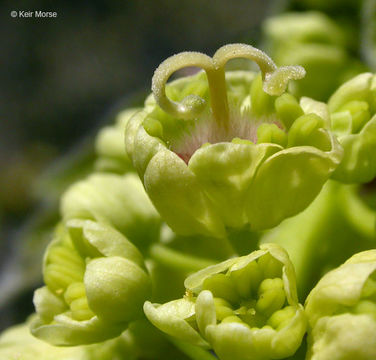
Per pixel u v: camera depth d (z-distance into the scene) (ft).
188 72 0.20
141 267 0.15
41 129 0.49
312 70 0.20
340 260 0.17
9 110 0.49
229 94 0.15
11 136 0.48
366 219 0.17
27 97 0.49
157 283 0.16
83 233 0.15
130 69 0.50
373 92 0.15
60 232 0.17
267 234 0.17
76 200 0.17
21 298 0.22
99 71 0.50
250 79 0.15
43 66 0.50
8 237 0.38
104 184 0.17
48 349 0.16
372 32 0.20
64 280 0.15
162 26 0.51
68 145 0.48
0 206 0.39
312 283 0.17
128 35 0.51
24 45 0.50
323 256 0.17
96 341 0.15
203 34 0.51
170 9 0.51
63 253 0.16
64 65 0.50
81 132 0.49
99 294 0.15
